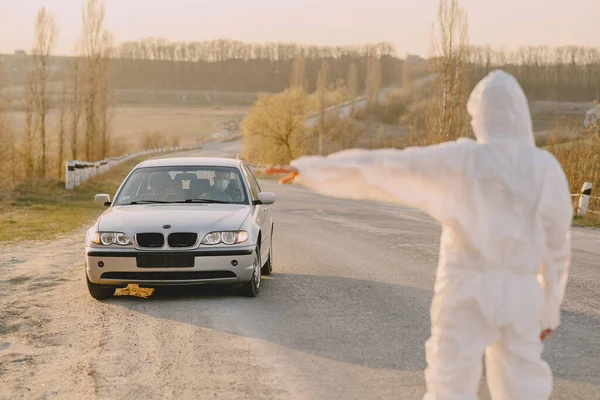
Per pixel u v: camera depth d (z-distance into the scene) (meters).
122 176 41.25
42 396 4.81
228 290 8.67
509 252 3.02
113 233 7.90
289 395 4.78
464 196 3.08
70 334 6.51
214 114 190.38
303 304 7.79
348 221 18.28
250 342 6.16
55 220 17.03
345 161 3.15
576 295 8.45
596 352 5.86
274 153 70.69
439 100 40.03
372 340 6.22
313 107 76.62
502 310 2.99
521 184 3.02
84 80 44.00
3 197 21.62
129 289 8.75
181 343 6.14
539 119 110.50
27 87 35.66
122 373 5.30
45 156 35.59
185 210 8.43
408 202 3.10
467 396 3.06
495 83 3.12
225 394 4.80
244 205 8.87
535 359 3.05
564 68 150.12
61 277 9.56
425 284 9.02
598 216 19.36
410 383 5.02
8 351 5.97
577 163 23.70
